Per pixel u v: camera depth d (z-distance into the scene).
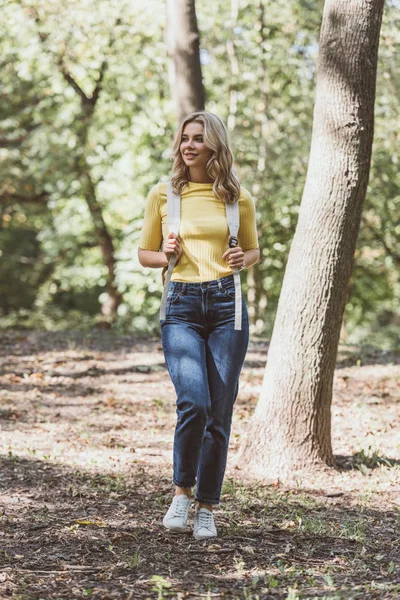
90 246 23.62
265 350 11.70
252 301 19.73
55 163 19.23
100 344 11.96
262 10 16.08
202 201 4.42
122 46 16.58
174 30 11.06
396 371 10.30
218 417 4.36
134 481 5.73
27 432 7.22
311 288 6.07
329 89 5.99
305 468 6.07
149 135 20.19
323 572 3.98
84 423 7.68
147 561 4.06
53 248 23.77
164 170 19.67
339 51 5.93
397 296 26.42
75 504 5.09
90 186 20.92
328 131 6.00
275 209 17.72
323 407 6.15
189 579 3.82
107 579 3.79
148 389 9.29
